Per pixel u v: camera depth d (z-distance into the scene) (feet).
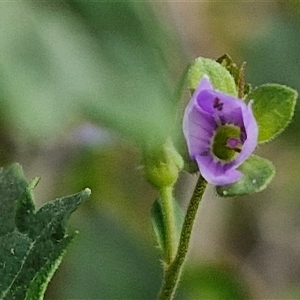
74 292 0.42
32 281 0.16
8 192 0.18
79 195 0.17
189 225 0.20
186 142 0.18
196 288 0.46
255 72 0.44
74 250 0.43
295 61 0.44
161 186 0.20
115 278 0.42
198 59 0.18
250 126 0.17
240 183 0.17
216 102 0.17
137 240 0.44
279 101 0.19
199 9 0.44
